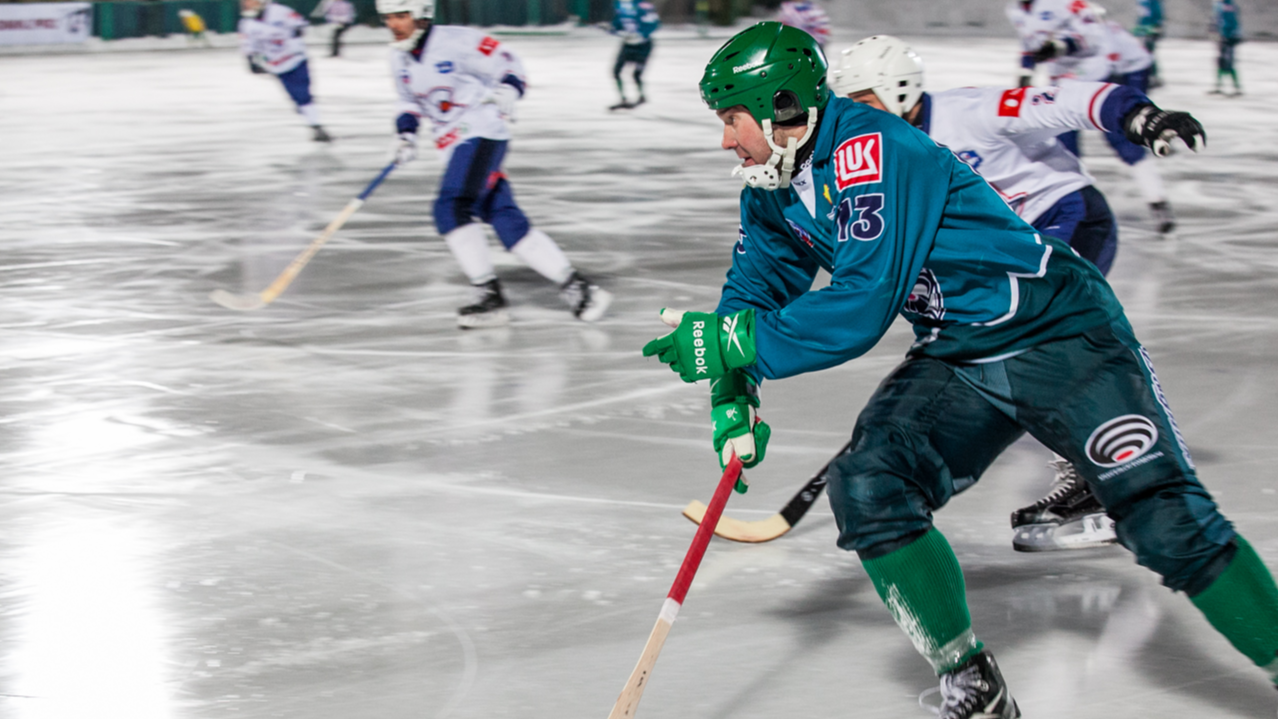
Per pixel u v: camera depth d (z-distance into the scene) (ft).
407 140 18.29
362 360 15.89
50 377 14.44
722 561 10.27
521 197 28.35
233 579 9.51
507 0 87.45
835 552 10.53
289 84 35.70
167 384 14.46
